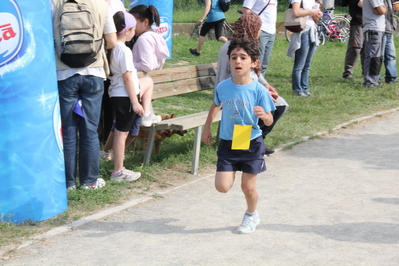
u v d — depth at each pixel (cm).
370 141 986
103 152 856
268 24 1188
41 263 514
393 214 637
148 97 789
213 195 711
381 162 858
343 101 1311
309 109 1215
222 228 598
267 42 1206
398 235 575
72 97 674
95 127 700
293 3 1270
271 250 539
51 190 620
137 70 824
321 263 509
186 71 941
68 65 657
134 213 646
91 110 686
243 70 547
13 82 567
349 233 581
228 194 713
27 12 571
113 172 753
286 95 1360
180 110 1192
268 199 692
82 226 605
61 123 677
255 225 589
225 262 513
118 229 598
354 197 698
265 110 555
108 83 867
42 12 589
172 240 566
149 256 528
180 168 823
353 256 523
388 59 1525
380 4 1395
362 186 742
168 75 898
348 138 1006
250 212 589
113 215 639
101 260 520
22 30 566
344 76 1627
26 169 592
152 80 823
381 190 725
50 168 615
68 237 575
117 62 714
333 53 2220
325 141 986
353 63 1608
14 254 531
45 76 596
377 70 1462
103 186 726
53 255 531
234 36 754
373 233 580
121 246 552
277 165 846
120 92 724
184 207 666
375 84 1490
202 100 1324
